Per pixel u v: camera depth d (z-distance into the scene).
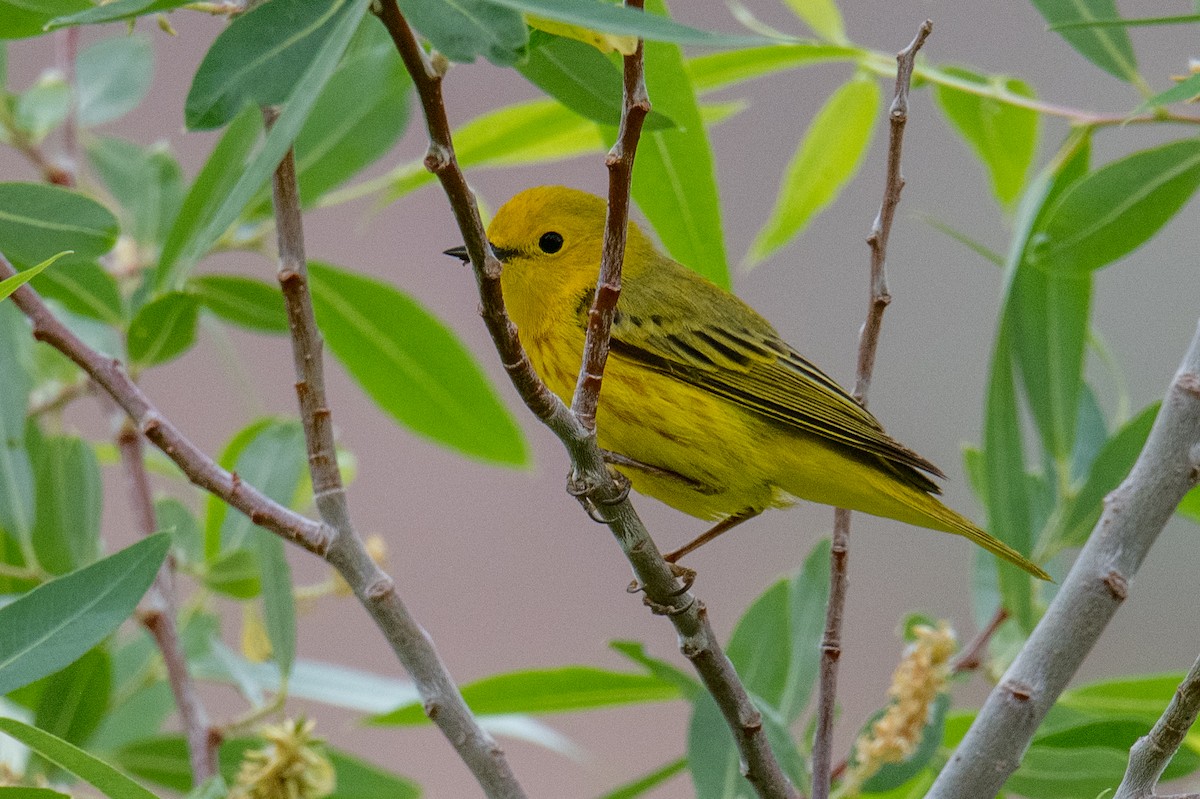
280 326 10.35
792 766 8.41
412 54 5.08
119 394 6.95
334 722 14.40
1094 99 15.70
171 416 15.53
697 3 16.20
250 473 9.69
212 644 9.73
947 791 7.12
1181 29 15.64
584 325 9.81
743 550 15.65
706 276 9.19
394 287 11.13
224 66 5.33
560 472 16.03
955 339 16.19
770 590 9.30
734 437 9.56
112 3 5.29
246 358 15.82
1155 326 15.91
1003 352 9.14
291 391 15.78
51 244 7.84
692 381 9.66
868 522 15.72
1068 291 9.66
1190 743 9.24
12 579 9.33
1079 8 9.53
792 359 9.80
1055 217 9.21
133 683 9.98
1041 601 10.31
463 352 11.48
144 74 12.01
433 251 16.28
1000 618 9.30
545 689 9.41
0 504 9.38
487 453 11.93
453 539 15.80
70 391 10.54
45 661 6.41
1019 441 9.27
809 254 16.73
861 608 15.26
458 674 15.15
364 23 9.27
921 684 7.83
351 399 16.31
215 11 6.71
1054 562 10.62
